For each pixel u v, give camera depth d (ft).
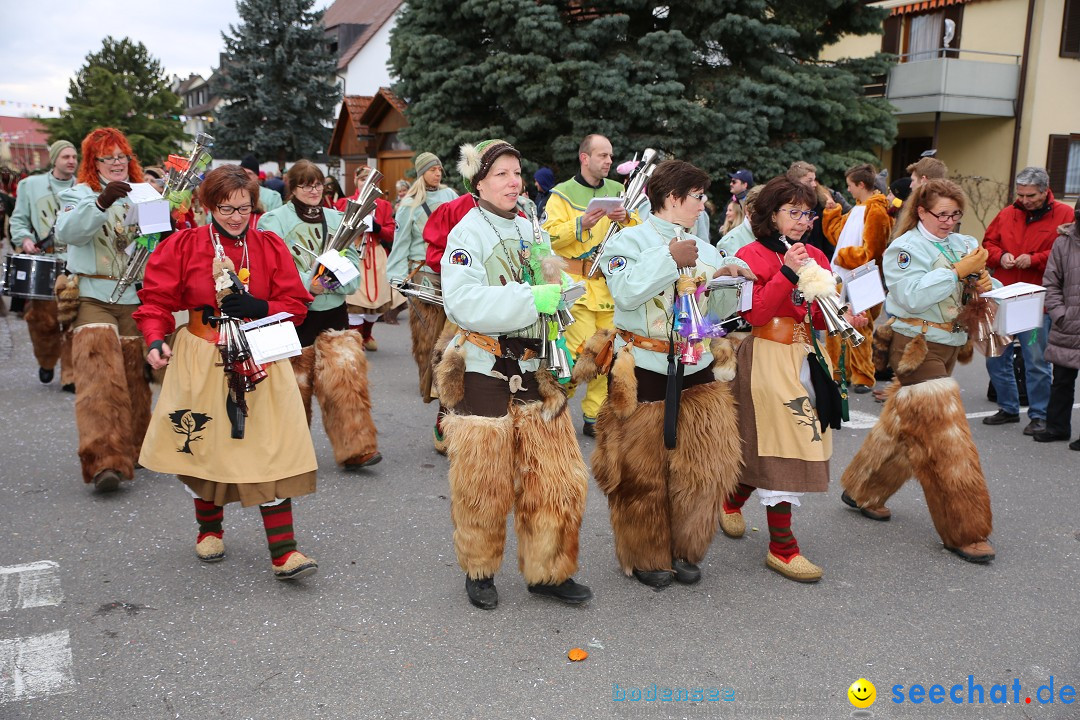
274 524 12.09
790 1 44.50
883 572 13.19
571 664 10.37
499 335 11.11
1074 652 10.91
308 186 16.61
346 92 118.42
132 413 16.31
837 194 33.19
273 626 11.16
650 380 11.76
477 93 45.32
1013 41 57.62
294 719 9.18
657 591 12.37
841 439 20.38
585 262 18.17
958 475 13.32
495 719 9.26
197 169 15.62
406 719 9.23
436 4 44.73
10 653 10.39
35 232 21.35
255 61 99.81
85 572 12.64
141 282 15.94
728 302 12.22
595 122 40.65
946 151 62.18
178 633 10.94
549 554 11.28
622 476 11.98
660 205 11.66
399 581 12.55
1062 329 19.47
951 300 13.50
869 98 47.96
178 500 15.62
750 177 24.88
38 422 20.31
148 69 149.07
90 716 9.17
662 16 44.11
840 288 13.56
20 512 14.89
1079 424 21.99
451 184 46.09
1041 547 14.29
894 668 10.46
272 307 11.94
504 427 11.12
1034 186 20.68
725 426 11.80
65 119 130.82
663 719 9.31
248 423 11.74
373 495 16.15
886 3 63.67
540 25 41.60
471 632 11.09
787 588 12.57
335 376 16.78
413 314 19.08
